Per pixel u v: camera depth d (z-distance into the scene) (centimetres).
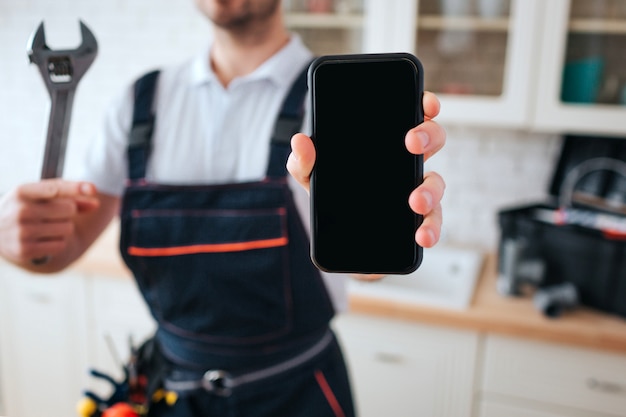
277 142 85
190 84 93
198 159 91
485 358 138
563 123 146
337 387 95
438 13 152
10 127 220
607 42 144
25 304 180
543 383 135
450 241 191
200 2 82
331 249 54
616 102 146
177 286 90
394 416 149
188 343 91
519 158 179
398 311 140
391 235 53
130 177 91
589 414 133
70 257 96
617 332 128
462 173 185
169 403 91
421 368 144
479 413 142
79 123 213
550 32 141
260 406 90
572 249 141
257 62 90
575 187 168
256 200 86
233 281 88
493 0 149
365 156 52
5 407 192
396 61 51
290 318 89
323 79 52
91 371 94
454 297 144
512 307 140
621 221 148
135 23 199
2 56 213
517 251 145
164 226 89
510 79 147
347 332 149
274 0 83
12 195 77
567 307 136
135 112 92
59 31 206
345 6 160
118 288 167
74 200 83
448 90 156
